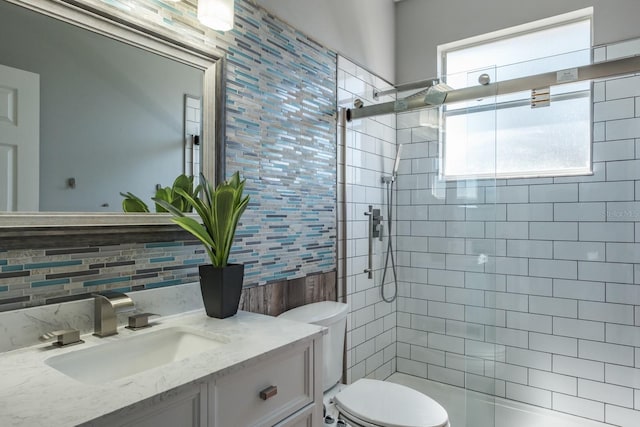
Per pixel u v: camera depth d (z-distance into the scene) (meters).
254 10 1.72
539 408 2.38
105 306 1.13
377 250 2.52
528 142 2.46
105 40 1.20
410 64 2.89
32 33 1.04
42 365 0.92
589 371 2.24
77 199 1.12
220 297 1.33
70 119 1.12
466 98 2.23
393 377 2.60
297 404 1.17
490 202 2.22
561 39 2.47
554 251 2.35
